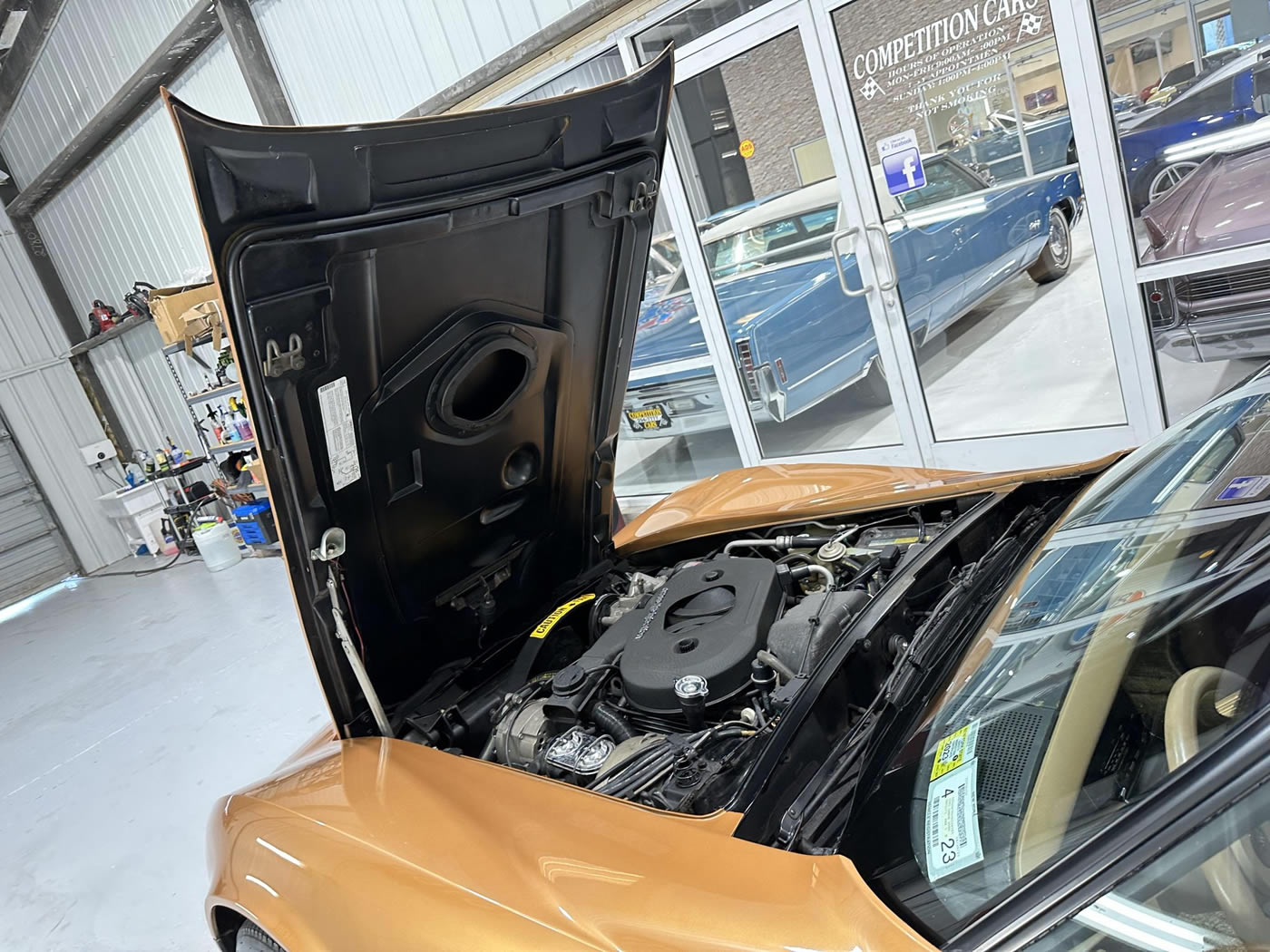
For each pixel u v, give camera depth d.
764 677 1.39
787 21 3.53
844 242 3.82
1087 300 3.39
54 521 9.58
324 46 5.46
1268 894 0.65
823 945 0.86
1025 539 1.54
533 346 1.59
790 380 4.29
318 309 1.21
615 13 3.94
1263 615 0.78
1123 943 0.70
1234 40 2.61
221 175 1.02
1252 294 2.83
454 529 1.68
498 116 1.26
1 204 9.43
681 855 1.06
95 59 7.27
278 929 1.25
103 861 3.04
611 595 1.90
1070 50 2.90
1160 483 1.21
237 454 7.33
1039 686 0.97
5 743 4.66
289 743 3.50
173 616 6.29
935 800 0.96
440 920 1.07
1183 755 0.74
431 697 1.71
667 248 4.43
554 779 1.42
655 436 5.07
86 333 9.84
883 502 1.85
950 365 3.84
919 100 3.37
